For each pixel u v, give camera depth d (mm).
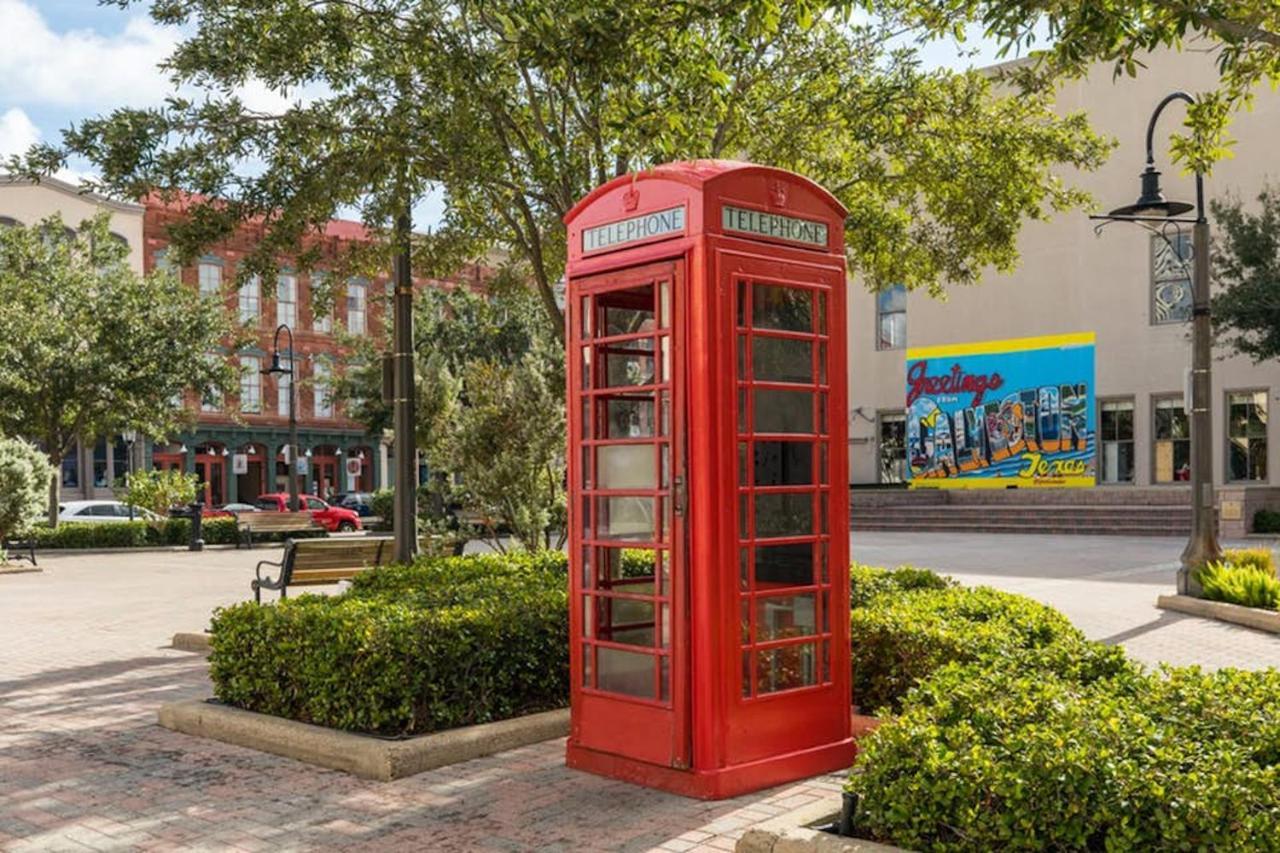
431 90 10109
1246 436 29562
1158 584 16453
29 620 13914
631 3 6238
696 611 5793
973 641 6754
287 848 5203
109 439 34312
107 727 7711
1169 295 31062
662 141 7164
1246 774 3867
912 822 4281
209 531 30078
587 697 6344
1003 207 12375
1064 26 6270
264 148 10016
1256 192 29453
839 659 6316
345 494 47500
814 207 6262
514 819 5520
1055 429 32750
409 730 6699
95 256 32812
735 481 5809
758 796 5805
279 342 50656
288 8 9984
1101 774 3979
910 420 35562
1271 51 7086
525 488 13125
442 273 13070
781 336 6059
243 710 7469
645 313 6109
